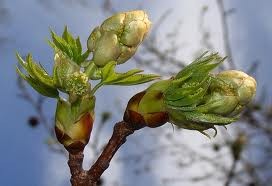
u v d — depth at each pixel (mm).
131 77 204
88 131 205
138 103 210
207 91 216
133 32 211
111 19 213
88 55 215
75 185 203
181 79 209
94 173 204
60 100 206
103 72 203
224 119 212
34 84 207
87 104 205
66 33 217
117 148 208
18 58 206
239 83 215
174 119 213
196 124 213
